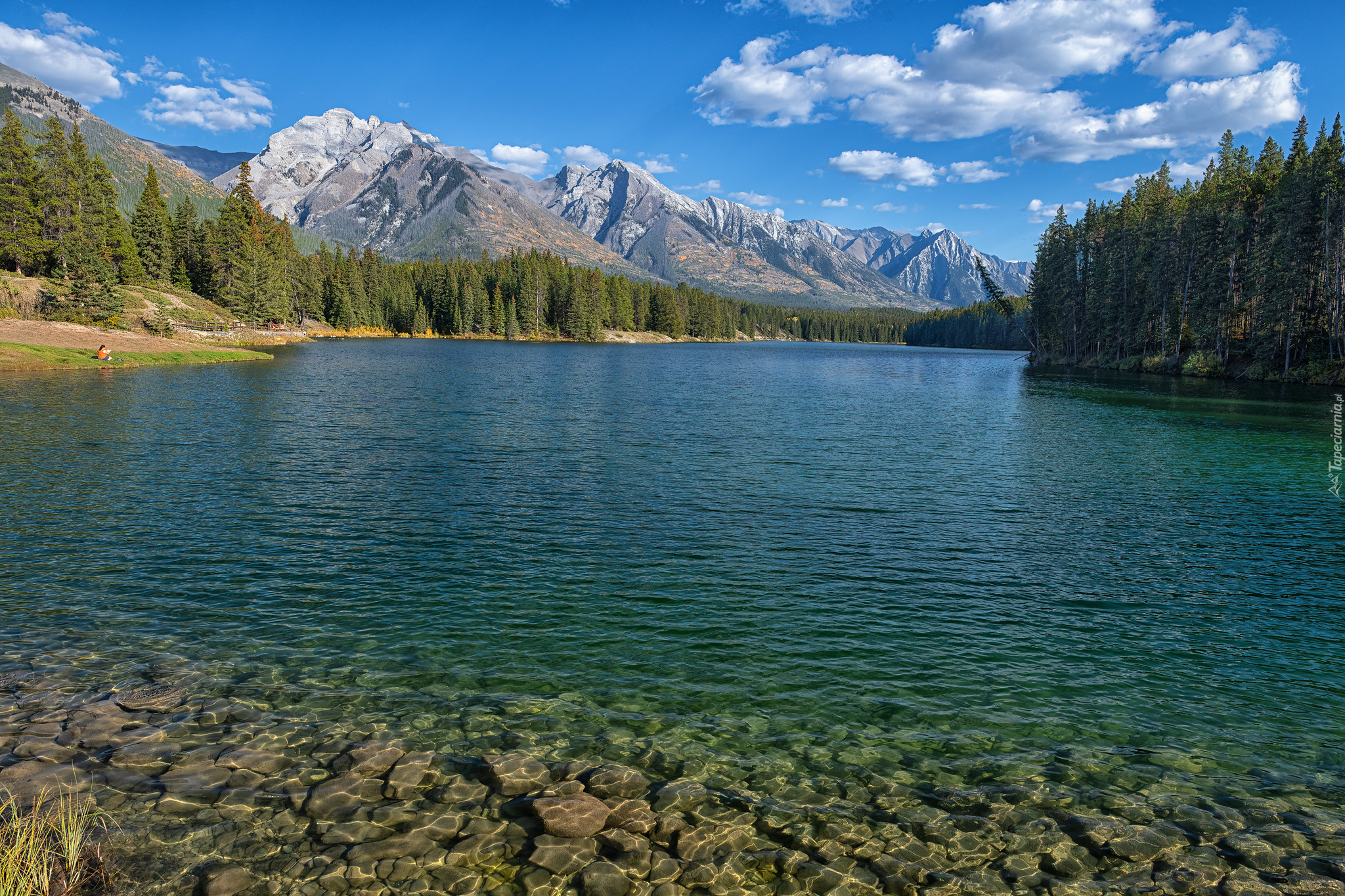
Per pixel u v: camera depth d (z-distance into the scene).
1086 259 129.88
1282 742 9.80
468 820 7.71
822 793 8.45
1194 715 10.50
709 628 13.34
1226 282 87.00
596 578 15.93
